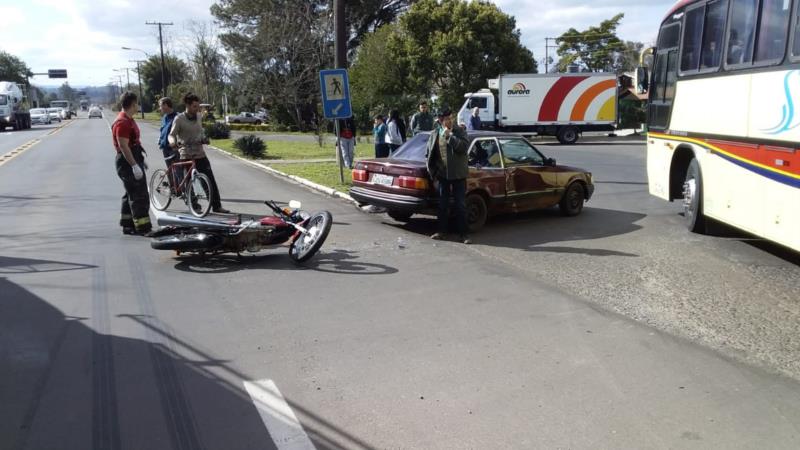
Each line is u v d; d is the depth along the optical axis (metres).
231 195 13.87
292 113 44.22
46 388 4.47
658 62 11.41
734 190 8.58
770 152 7.58
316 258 8.33
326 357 5.08
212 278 7.33
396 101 42.59
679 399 4.39
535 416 4.14
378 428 3.98
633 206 12.95
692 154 10.43
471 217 10.14
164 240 7.83
